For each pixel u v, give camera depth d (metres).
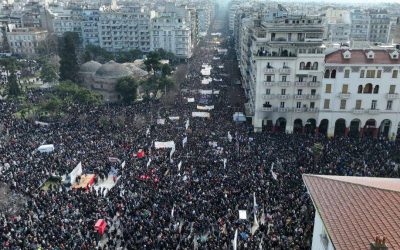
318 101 91.06
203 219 49.78
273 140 83.81
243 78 138.25
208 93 126.50
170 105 112.44
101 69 131.50
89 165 68.38
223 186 58.41
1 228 47.72
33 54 198.12
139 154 71.75
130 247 43.97
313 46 88.50
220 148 76.69
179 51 199.00
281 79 91.25
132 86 119.62
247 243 44.19
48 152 73.31
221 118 100.38
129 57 184.12
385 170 65.38
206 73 159.75
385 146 81.56
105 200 55.34
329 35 192.38
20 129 87.81
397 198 28.67
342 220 27.95
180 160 69.69
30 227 47.69
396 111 89.12
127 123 93.69
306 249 42.84
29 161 68.38
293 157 71.75
